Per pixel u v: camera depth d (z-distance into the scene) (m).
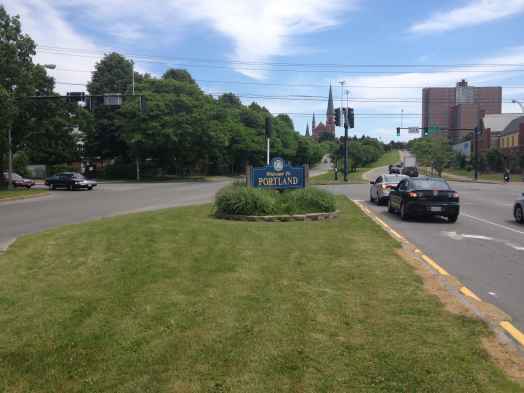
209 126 56.41
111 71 68.56
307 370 4.02
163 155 62.31
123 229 11.38
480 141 87.56
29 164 69.44
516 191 35.88
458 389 3.73
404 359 4.23
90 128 59.75
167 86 59.28
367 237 10.90
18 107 36.19
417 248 10.73
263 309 5.56
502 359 4.29
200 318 5.23
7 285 6.70
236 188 15.07
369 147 114.12
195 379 3.87
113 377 3.92
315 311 5.50
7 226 15.08
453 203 15.95
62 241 10.08
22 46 35.72
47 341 4.62
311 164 138.88
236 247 9.32
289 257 8.52
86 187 37.31
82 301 5.86
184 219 13.77
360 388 3.74
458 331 4.94
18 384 3.84
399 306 5.74
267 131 20.80
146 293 6.16
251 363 4.14
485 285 7.52
